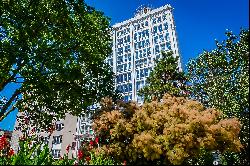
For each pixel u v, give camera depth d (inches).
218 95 828.0
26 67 667.4
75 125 2315.5
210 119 679.7
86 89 756.6
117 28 3469.5
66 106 756.6
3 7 645.3
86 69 762.8
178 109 697.0
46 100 719.7
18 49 628.7
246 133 752.3
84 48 719.1
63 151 2231.8
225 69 845.8
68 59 700.7
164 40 3090.6
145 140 653.9
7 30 644.7
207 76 914.7
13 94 689.6
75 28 713.0
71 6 730.2
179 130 645.3
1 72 639.1
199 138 649.6
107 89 802.8
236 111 759.1
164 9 3253.0
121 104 789.2
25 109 735.7
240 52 756.0
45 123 746.2
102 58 780.6
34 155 405.1
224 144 690.2
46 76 693.9
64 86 724.0
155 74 1025.5
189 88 959.6
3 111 672.4
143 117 704.4
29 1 700.0
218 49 834.8
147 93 992.2
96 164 460.1
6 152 467.8
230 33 788.6
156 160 706.2
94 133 747.4
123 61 3233.3
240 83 768.9
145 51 3144.7
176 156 627.2
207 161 800.3
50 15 703.7
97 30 748.0
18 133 2174.0
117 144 690.2
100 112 784.9
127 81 3088.1
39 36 682.2
